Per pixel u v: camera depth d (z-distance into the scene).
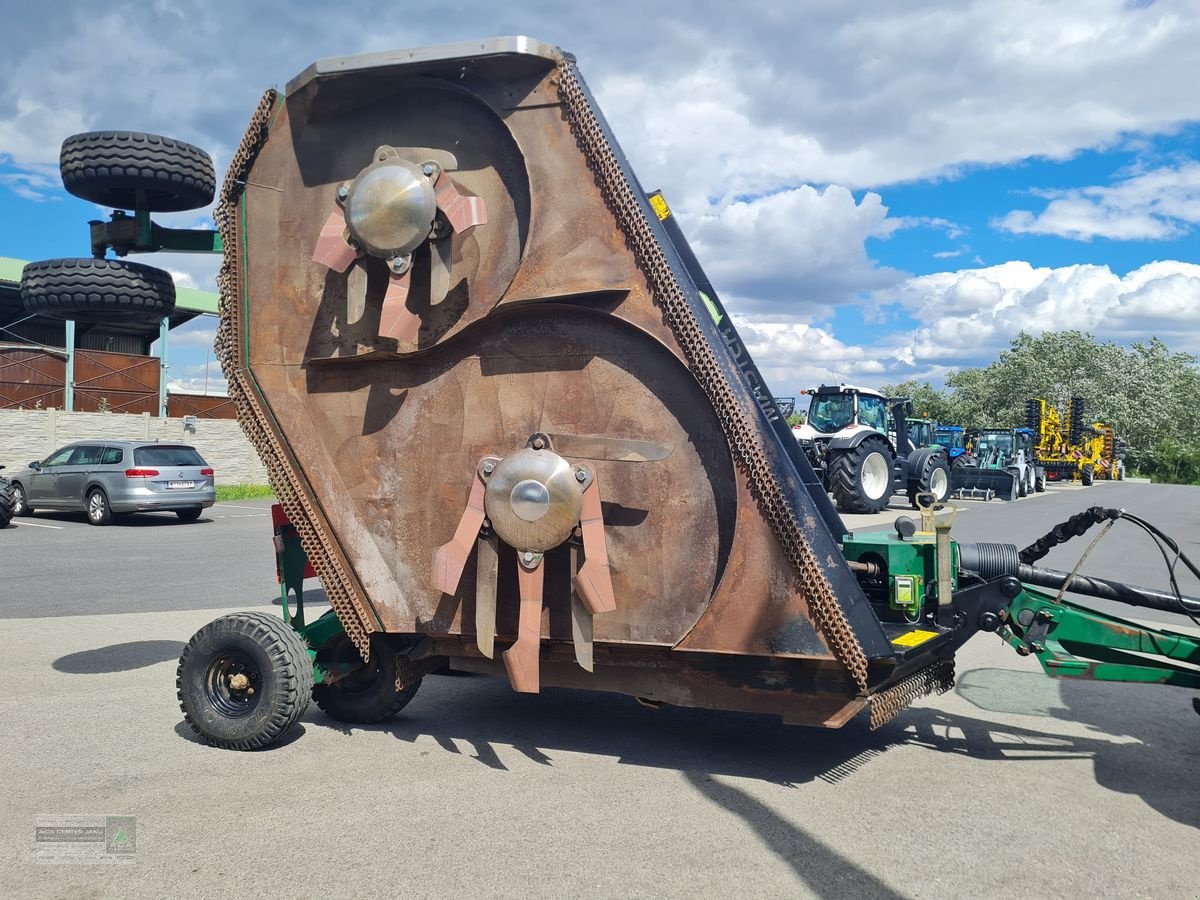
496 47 3.67
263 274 4.18
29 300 4.42
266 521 16.42
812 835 3.33
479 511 3.80
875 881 2.97
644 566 3.78
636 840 3.25
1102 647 4.38
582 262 3.74
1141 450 67.38
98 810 3.47
